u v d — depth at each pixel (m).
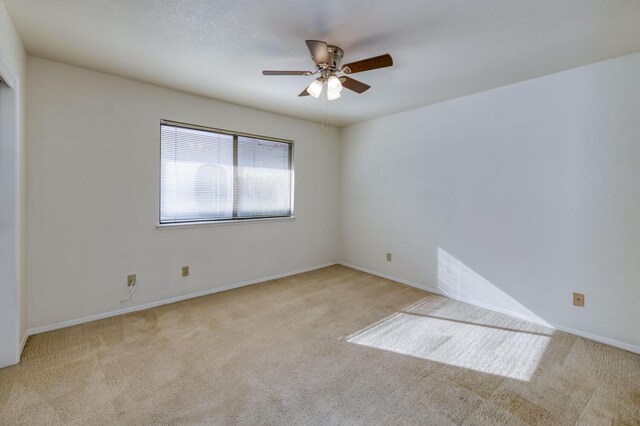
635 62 2.31
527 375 2.05
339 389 1.90
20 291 2.24
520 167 2.94
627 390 1.90
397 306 3.27
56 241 2.62
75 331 2.61
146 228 3.11
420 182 3.82
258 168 4.05
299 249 4.52
